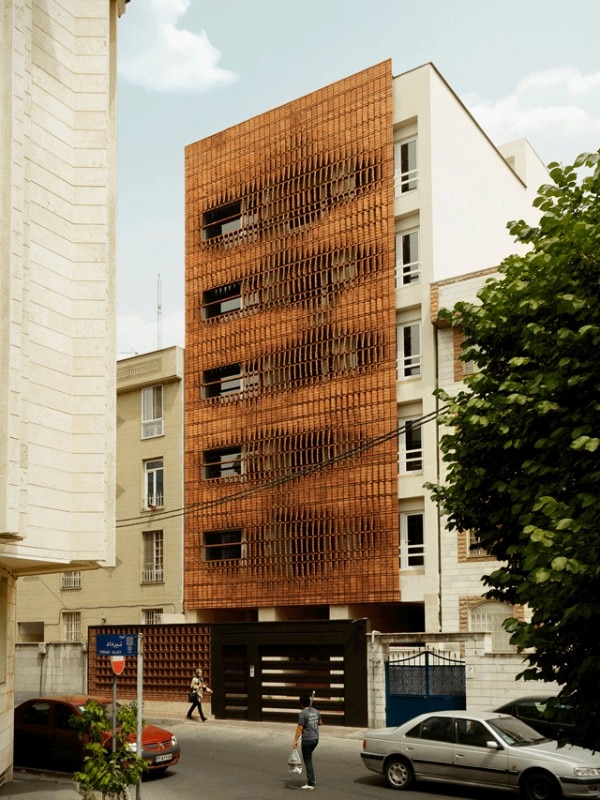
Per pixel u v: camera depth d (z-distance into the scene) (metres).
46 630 45.19
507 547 13.77
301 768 21.92
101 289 17.30
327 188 38.84
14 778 20.50
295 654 31.02
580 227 11.23
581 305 11.19
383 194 37.12
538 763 16.97
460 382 34.12
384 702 28.59
